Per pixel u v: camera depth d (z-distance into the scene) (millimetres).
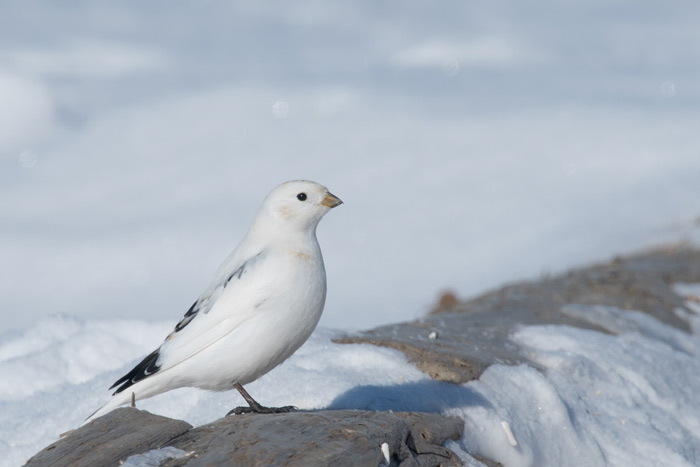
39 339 7891
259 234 5094
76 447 4445
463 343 6969
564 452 5891
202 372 4863
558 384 6598
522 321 8211
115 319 7855
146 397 4992
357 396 5555
